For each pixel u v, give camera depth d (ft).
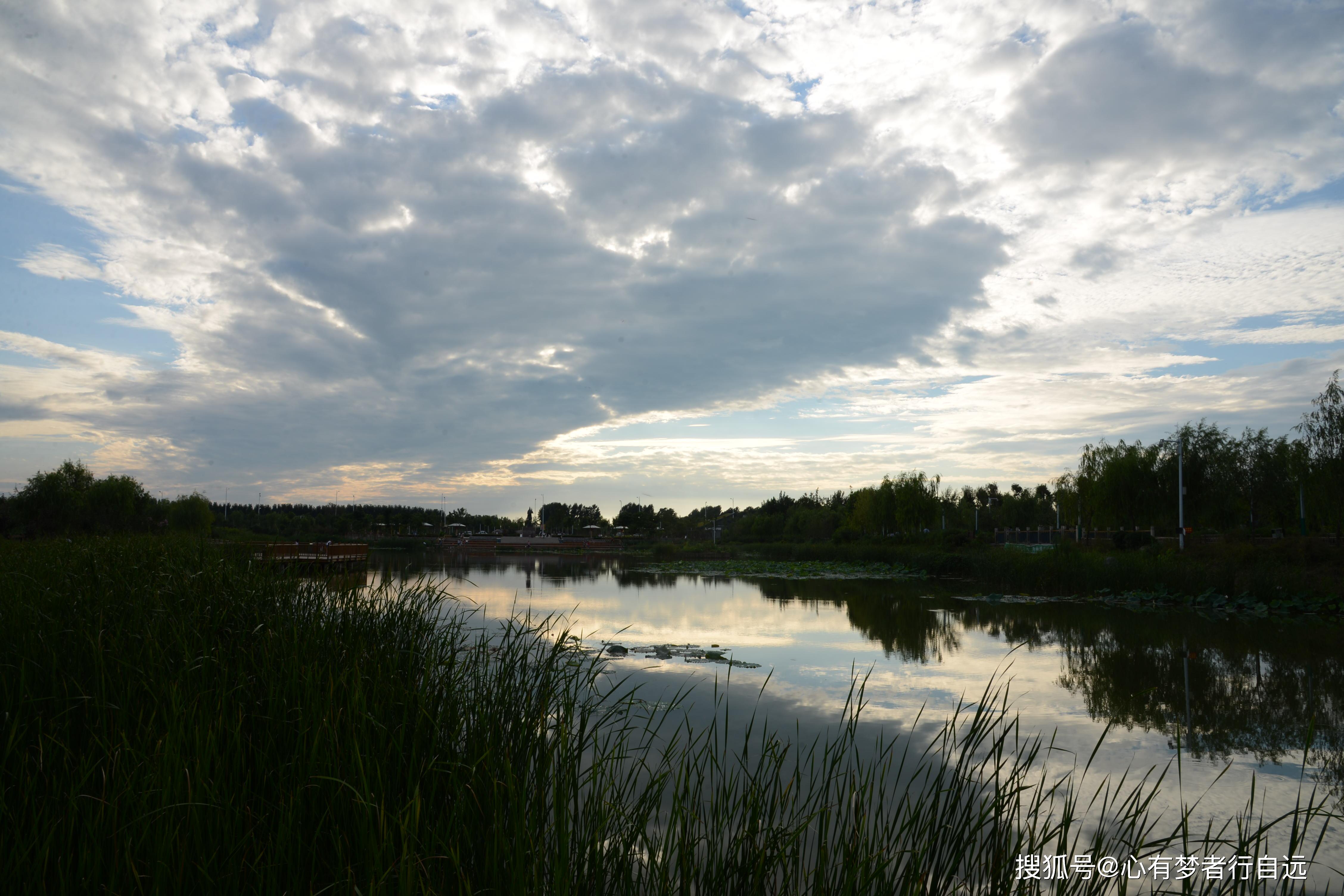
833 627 45.19
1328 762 20.24
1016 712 24.68
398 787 9.06
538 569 108.99
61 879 6.72
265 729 10.11
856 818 9.83
